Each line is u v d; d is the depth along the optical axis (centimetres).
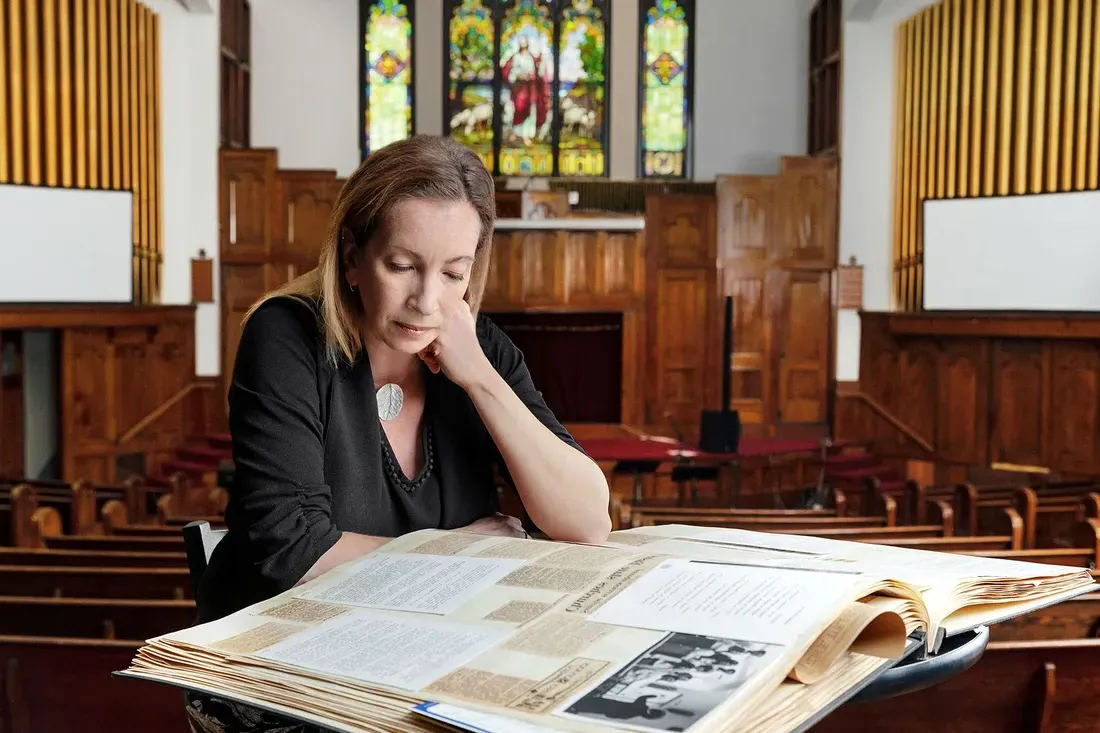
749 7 1310
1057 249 871
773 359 1132
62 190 881
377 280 130
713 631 92
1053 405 899
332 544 129
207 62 1102
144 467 1034
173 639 100
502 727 78
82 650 222
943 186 998
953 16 980
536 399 163
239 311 1120
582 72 1356
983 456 966
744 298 1130
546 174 1355
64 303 880
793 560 119
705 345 1134
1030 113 905
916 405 1041
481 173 133
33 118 877
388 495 149
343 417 142
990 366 959
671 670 85
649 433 1120
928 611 98
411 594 110
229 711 109
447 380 155
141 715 225
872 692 100
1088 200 849
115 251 920
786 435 1126
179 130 1101
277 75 1289
